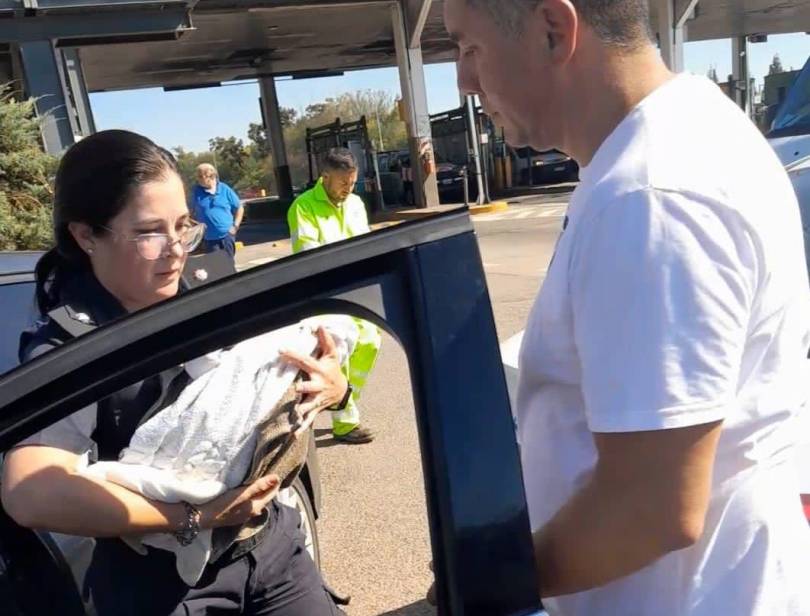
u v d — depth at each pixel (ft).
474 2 3.65
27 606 4.75
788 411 3.64
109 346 3.45
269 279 3.49
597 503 3.34
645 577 3.73
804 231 7.72
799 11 92.27
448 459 3.49
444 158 81.05
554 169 81.97
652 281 3.11
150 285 5.08
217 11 56.54
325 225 15.01
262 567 5.47
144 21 39.99
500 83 3.74
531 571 3.55
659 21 61.00
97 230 4.96
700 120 3.40
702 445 3.15
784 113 12.46
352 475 13.76
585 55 3.50
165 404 4.69
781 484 3.74
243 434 4.66
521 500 3.56
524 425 4.00
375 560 10.98
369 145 77.51
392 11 63.46
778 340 3.49
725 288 3.11
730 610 3.64
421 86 64.69
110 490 4.48
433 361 3.50
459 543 3.50
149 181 4.96
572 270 3.42
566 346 3.59
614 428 3.19
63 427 4.47
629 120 3.42
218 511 4.72
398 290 3.58
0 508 4.81
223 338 3.54
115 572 5.17
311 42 80.43
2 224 28.12
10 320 7.50
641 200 3.17
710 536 3.64
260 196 165.58
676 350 3.09
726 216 3.15
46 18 38.60
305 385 4.88
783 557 3.69
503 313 24.20
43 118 35.91
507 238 44.01
